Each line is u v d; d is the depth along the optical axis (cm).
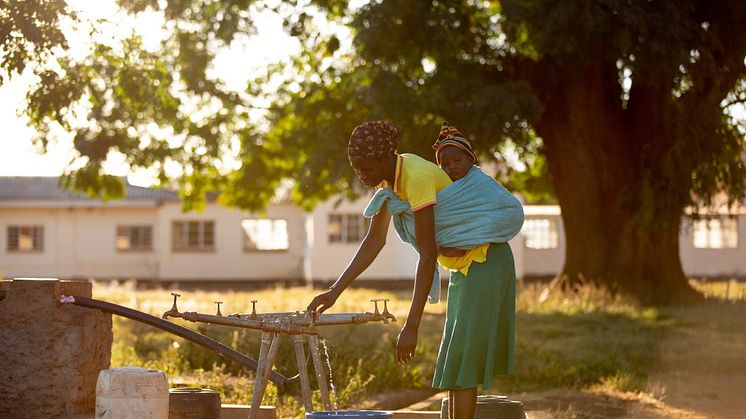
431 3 2091
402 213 504
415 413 693
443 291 3338
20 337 680
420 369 1067
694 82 2158
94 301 685
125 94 1205
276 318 524
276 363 962
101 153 2356
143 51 1085
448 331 504
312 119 2428
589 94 2331
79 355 681
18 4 883
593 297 2233
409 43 2059
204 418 621
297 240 4544
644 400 951
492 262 499
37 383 678
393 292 3200
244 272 4547
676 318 1917
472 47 2248
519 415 580
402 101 2003
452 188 499
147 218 4616
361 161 494
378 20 2003
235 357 659
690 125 2198
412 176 492
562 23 1920
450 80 2080
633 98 2344
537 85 2323
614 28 1978
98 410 520
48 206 4578
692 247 4366
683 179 2219
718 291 2545
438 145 520
